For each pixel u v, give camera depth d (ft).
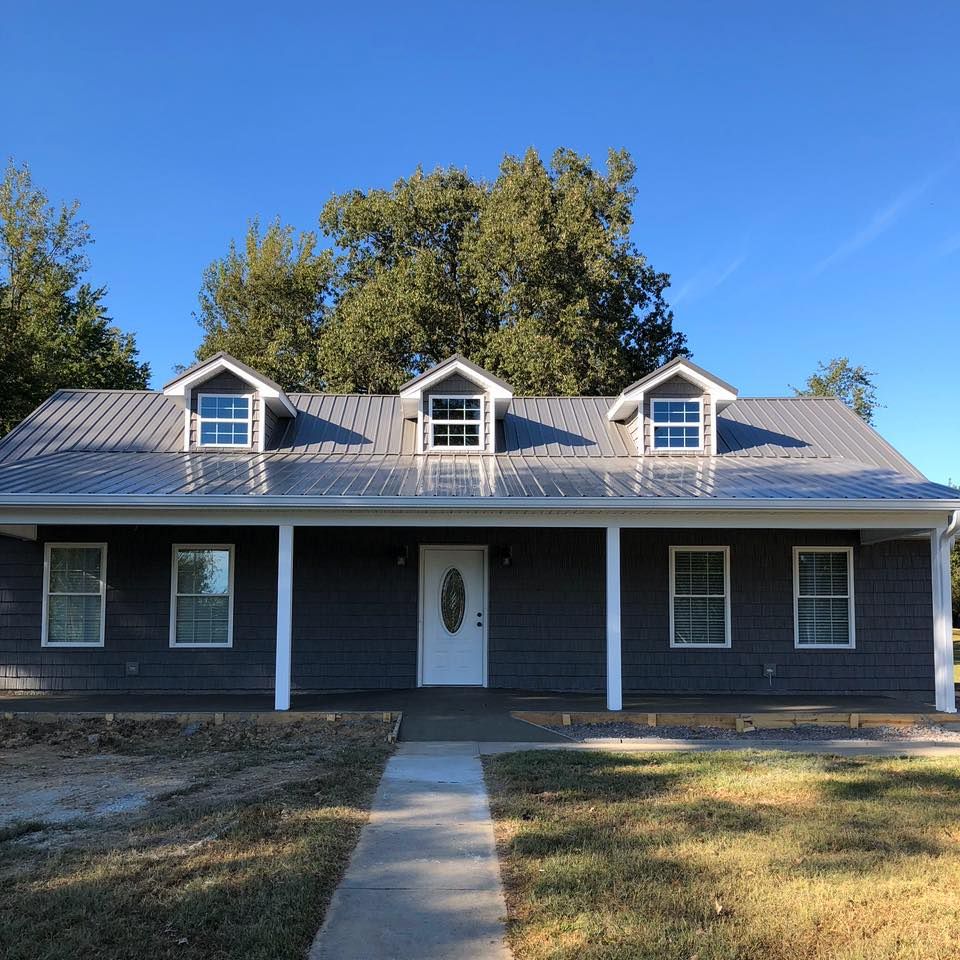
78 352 106.52
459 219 101.86
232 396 50.24
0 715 37.22
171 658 45.50
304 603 46.26
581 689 46.24
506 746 32.45
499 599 46.80
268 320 117.39
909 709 39.93
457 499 38.32
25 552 45.65
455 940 14.42
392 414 55.93
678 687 46.29
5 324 80.84
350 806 22.90
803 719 37.45
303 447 50.39
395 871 17.80
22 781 26.45
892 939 14.16
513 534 47.21
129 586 45.75
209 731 35.35
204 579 46.21
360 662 46.09
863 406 119.55
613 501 38.52
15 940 14.14
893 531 43.86
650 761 28.78
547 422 55.52
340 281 110.83
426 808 22.85
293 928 14.60
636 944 13.93
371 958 13.76
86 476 41.37
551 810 22.36
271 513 38.65
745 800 23.40
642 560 47.11
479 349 93.76
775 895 15.97
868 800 23.29
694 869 17.44
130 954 13.67
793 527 39.68
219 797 24.06
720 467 47.24
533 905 15.69
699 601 47.01
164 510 38.37
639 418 50.57
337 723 36.78
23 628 45.21
